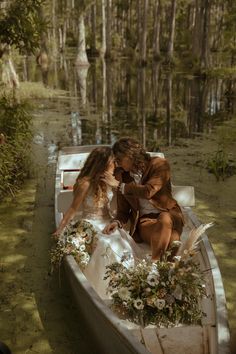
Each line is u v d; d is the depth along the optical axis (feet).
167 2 127.65
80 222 14.08
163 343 10.37
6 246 16.80
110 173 14.48
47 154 28.78
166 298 11.23
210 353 9.94
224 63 97.91
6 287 14.24
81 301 11.51
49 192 22.07
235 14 98.84
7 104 25.40
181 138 33.17
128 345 8.91
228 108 47.52
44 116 41.68
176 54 114.01
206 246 13.66
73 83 68.69
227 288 13.96
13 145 23.17
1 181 20.85
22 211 19.89
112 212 15.71
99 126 38.01
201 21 94.89
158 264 11.69
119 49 137.08
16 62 99.66
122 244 13.42
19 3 22.63
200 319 11.03
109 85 66.90
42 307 13.23
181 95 57.26
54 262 13.89
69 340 11.82
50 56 116.37
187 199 17.12
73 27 166.20
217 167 24.57
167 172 14.10
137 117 42.34
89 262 13.35
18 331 12.21
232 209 19.77
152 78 76.95
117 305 11.55
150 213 14.42
